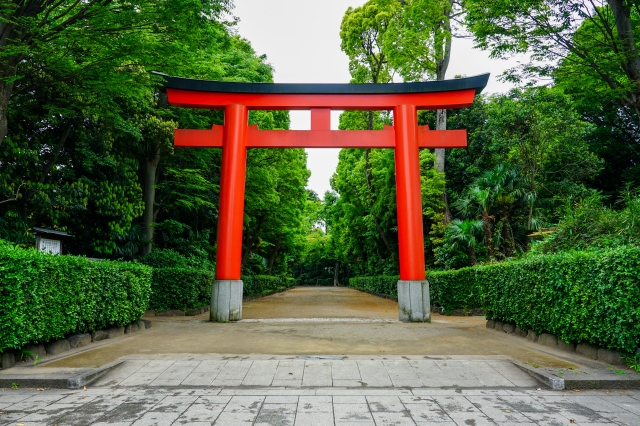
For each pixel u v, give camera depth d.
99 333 7.91
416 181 11.35
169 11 7.82
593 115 20.70
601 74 9.79
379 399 4.56
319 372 5.48
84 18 7.72
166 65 9.00
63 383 4.98
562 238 9.57
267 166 19.70
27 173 10.95
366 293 32.91
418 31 18.92
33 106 10.68
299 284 63.78
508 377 5.37
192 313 13.17
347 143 11.66
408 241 11.20
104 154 12.57
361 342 7.65
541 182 17.61
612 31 10.31
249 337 8.20
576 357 6.31
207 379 5.26
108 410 4.19
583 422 3.88
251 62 18.52
